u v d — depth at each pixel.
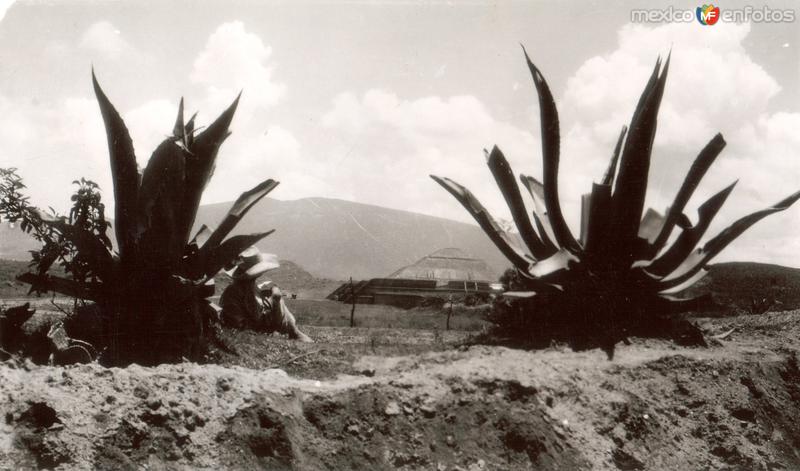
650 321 16.33
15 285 31.62
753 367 14.22
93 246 12.74
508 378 10.92
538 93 16.56
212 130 13.48
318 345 15.91
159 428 7.96
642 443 11.34
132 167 12.91
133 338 12.78
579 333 15.62
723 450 11.93
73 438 7.37
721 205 16.75
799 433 13.27
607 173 18.23
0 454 7.00
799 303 33.94
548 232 19.55
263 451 8.24
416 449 9.23
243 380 9.09
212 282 14.34
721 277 37.16
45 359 11.61
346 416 9.23
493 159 17.50
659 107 15.47
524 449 9.80
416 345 16.77
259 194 14.29
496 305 17.75
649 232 19.14
